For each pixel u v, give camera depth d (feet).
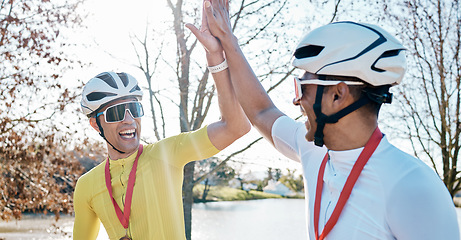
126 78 7.38
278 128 5.57
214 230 81.00
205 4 5.81
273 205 156.04
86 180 7.36
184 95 21.59
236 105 6.52
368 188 3.87
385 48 3.87
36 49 25.62
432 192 3.49
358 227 3.85
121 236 6.94
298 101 4.35
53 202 29.89
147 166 7.09
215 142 7.00
